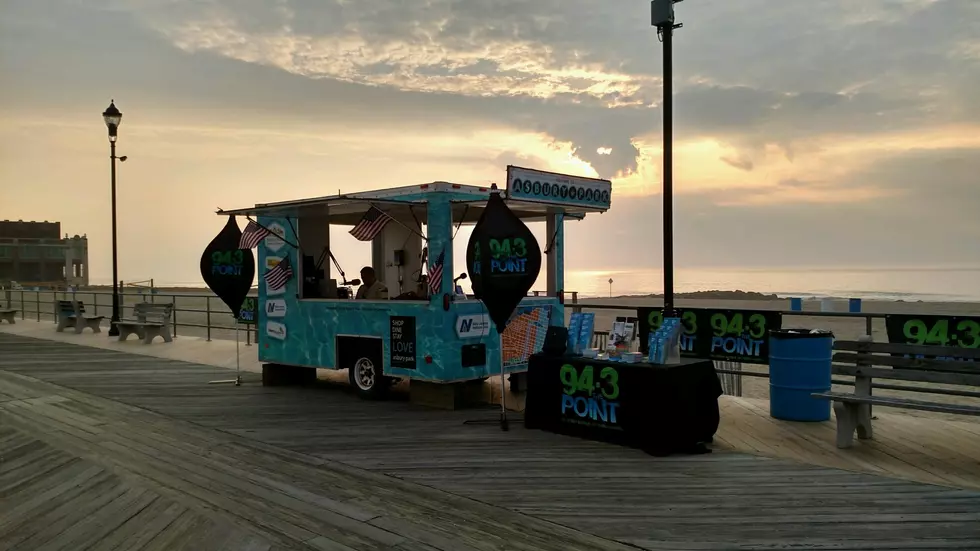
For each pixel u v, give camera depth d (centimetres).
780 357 703
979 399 865
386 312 818
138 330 1505
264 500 470
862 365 614
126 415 748
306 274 941
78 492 496
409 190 791
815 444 610
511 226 669
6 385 941
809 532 398
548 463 549
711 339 858
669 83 755
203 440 636
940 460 562
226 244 934
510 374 879
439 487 492
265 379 957
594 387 620
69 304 1764
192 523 432
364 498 471
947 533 395
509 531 407
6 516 455
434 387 791
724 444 612
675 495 467
